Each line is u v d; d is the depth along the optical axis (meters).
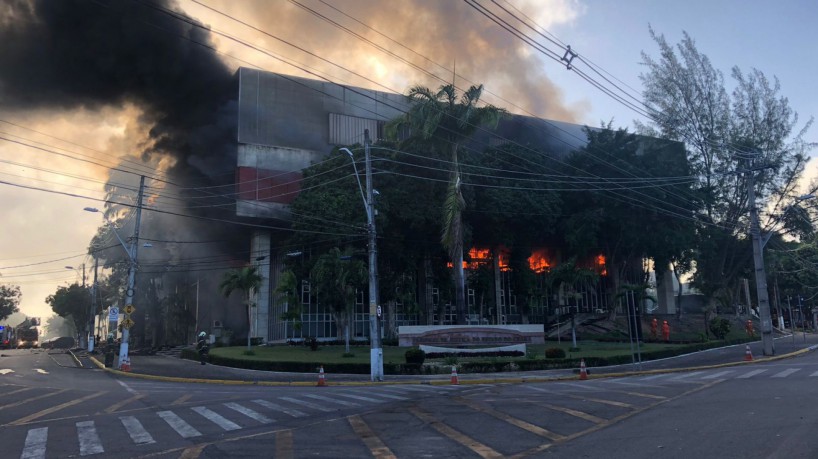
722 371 23.30
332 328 47.16
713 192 51.19
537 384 21.05
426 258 47.34
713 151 52.78
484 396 16.31
